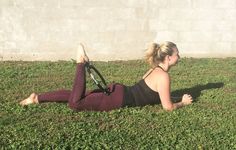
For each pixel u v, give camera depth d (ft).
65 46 34.30
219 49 35.53
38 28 33.88
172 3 34.53
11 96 24.73
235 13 35.06
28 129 20.02
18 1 33.40
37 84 27.37
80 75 22.03
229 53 35.63
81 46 22.22
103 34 34.42
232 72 30.96
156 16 34.60
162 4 34.47
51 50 34.27
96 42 34.45
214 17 35.01
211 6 34.83
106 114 21.84
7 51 34.04
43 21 33.81
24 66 32.07
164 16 34.65
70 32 34.14
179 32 35.01
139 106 22.58
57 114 21.89
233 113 22.57
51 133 19.70
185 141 19.19
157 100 22.70
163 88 22.20
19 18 33.65
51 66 32.30
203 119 21.57
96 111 22.22
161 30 34.83
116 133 19.81
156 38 34.91
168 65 22.57
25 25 33.76
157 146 18.69
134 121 21.13
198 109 22.80
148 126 20.66
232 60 34.55
